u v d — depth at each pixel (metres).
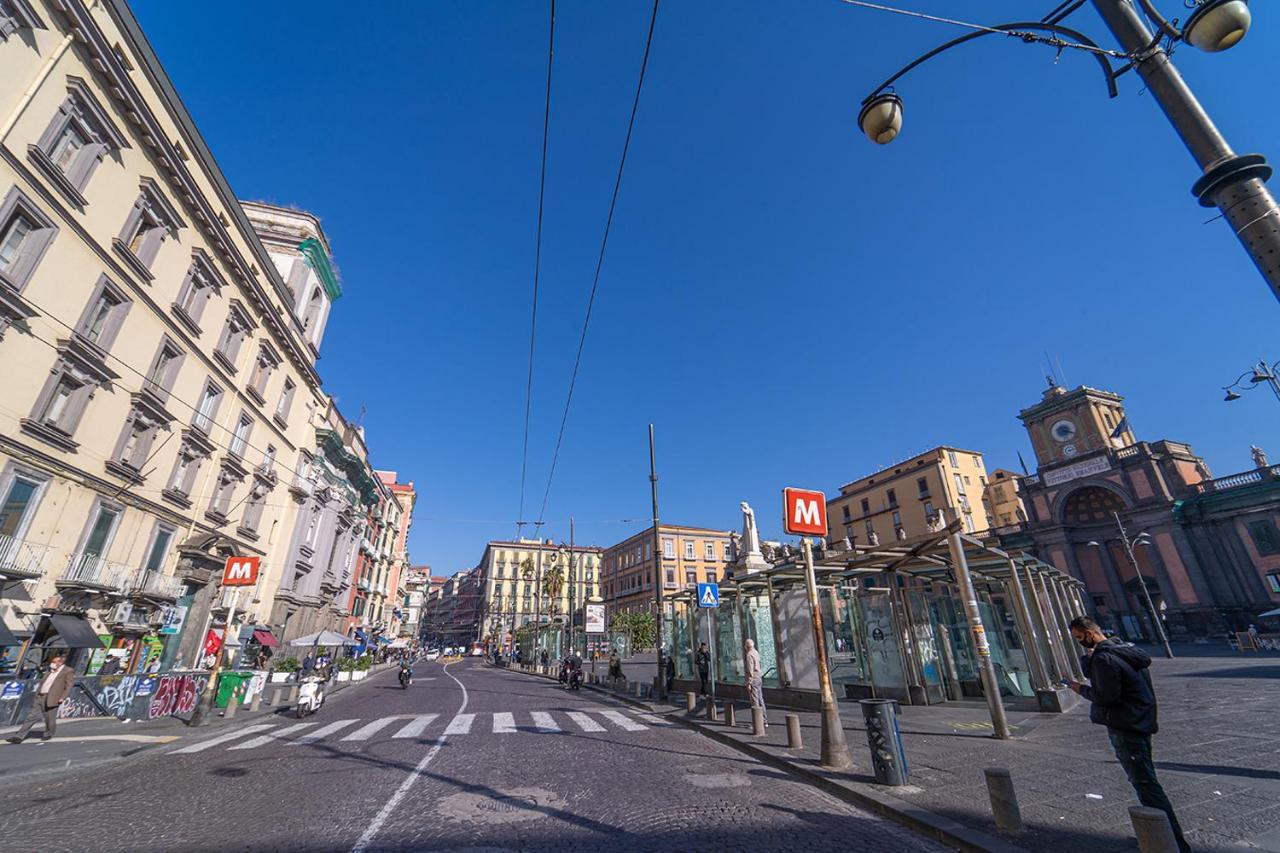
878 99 4.82
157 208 18.31
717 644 18.05
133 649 17.91
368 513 47.31
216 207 22.08
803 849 4.81
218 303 22.47
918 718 11.20
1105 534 42.12
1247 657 24.25
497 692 22.48
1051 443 46.34
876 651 14.35
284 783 7.29
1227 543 35.66
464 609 119.69
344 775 7.67
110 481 16.70
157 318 18.56
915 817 5.31
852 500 63.75
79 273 15.20
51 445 14.64
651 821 5.60
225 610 23.88
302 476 32.41
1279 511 33.78
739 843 4.97
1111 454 41.78
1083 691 4.61
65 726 12.21
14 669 13.32
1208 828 4.71
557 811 5.93
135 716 13.33
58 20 14.10
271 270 27.02
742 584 15.52
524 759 8.65
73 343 14.88
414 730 11.82
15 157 13.19
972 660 15.10
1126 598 40.00
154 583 18.84
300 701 14.92
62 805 6.40
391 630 59.44
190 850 4.88
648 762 8.41
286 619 30.94
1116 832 4.71
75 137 15.21
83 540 15.70
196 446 21.25
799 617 14.62
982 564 13.83
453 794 6.61
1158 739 8.45
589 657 53.62
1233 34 3.19
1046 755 7.59
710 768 8.00
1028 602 14.36
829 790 6.70
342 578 39.84
